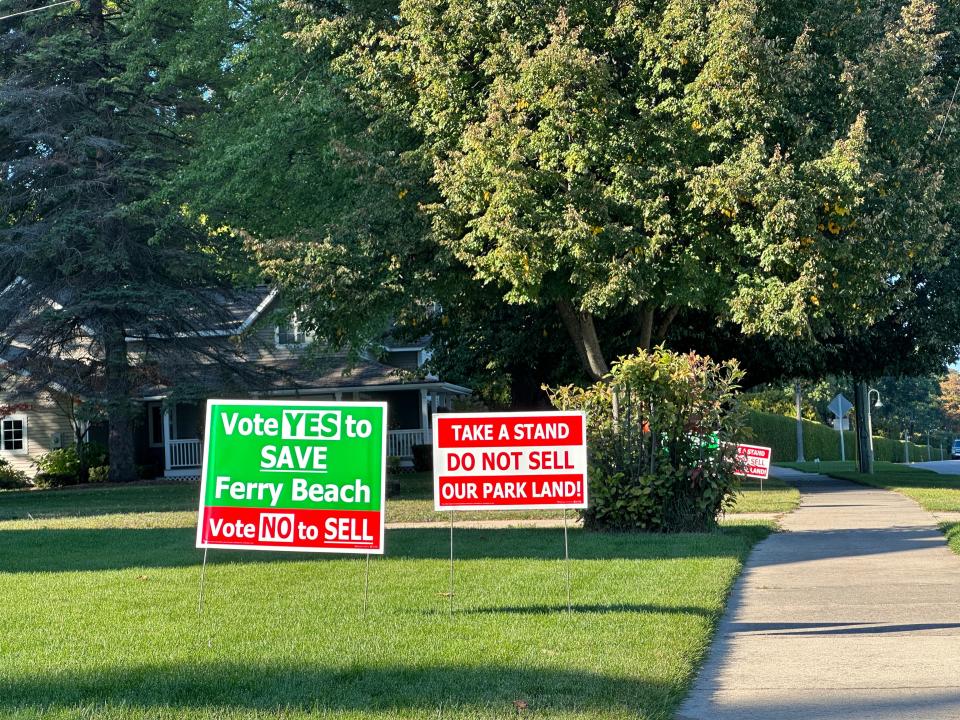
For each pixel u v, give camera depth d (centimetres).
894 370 3247
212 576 1139
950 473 4100
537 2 2061
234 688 623
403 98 2266
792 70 1900
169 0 3177
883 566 1215
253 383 3628
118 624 844
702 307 2102
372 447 845
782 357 2983
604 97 1945
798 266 1920
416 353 4275
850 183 1848
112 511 2478
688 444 1559
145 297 3384
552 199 2022
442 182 2070
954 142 2195
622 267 1950
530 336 2942
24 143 3559
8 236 3347
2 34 3584
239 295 3938
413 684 625
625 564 1185
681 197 1988
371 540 838
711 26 1881
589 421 1586
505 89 1983
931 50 1995
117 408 3494
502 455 906
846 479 3541
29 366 3475
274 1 2652
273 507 844
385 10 2339
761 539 1538
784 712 599
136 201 3394
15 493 3562
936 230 2052
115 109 3559
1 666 693
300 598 965
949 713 592
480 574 1116
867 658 737
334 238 2225
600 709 570
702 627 805
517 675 644
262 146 2430
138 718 563
